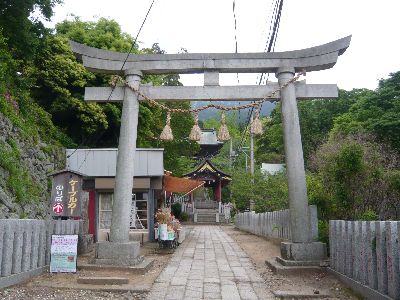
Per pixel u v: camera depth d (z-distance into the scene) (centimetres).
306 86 1091
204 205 4556
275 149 5003
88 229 1625
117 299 714
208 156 4981
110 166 1686
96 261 983
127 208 1039
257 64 1098
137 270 945
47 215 1491
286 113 1068
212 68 1104
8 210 1162
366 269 695
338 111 3931
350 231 786
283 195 2281
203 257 1289
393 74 3056
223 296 736
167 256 1309
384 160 1900
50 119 1891
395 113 2634
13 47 1598
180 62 1108
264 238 1988
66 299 699
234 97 1100
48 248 961
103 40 2192
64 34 2239
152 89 1112
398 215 1084
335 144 2145
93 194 1675
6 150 1260
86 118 2003
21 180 1323
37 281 820
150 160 1680
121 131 1079
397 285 567
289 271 940
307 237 1006
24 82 1597
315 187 1203
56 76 1900
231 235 2302
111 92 1114
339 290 774
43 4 1616
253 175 2972
